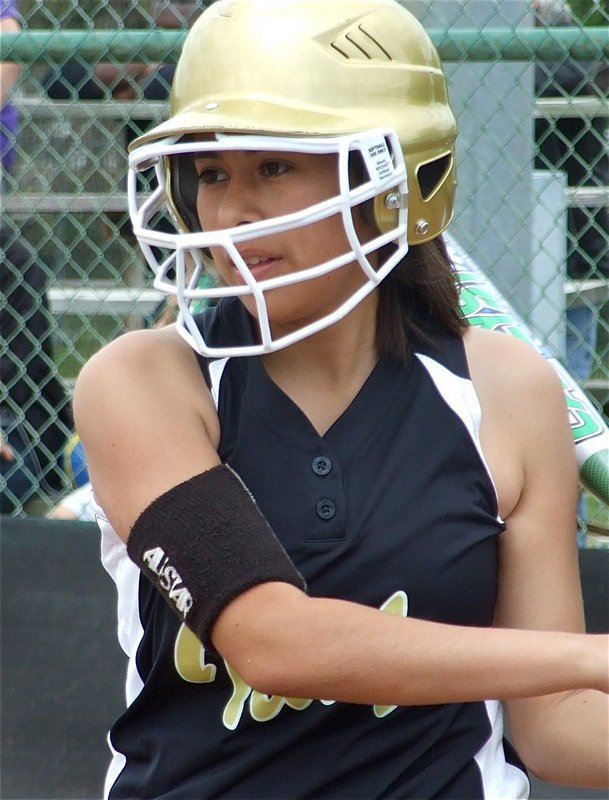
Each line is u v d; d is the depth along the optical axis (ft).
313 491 17.07
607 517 34.88
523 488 18.37
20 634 32.63
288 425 17.37
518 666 15.24
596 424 24.07
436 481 17.40
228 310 18.39
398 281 18.47
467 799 17.63
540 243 36.37
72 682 32.32
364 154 16.81
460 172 36.65
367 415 17.54
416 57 18.30
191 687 17.44
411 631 15.39
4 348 37.83
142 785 17.58
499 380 18.44
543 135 38.24
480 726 18.11
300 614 15.34
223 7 18.12
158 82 36.83
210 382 17.74
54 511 36.22
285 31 17.37
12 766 32.42
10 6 38.17
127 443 16.78
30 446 38.27
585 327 38.65
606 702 18.40
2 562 32.71
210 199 17.39
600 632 29.96
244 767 17.06
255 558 15.56
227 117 16.75
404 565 17.02
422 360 17.99
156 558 15.90
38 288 38.70
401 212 17.71
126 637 18.60
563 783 18.66
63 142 40.19
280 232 16.55
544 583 18.37
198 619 15.61
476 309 25.96
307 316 17.61
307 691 15.56
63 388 39.17
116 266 40.09
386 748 17.33
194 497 16.01
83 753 32.22
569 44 33.78
